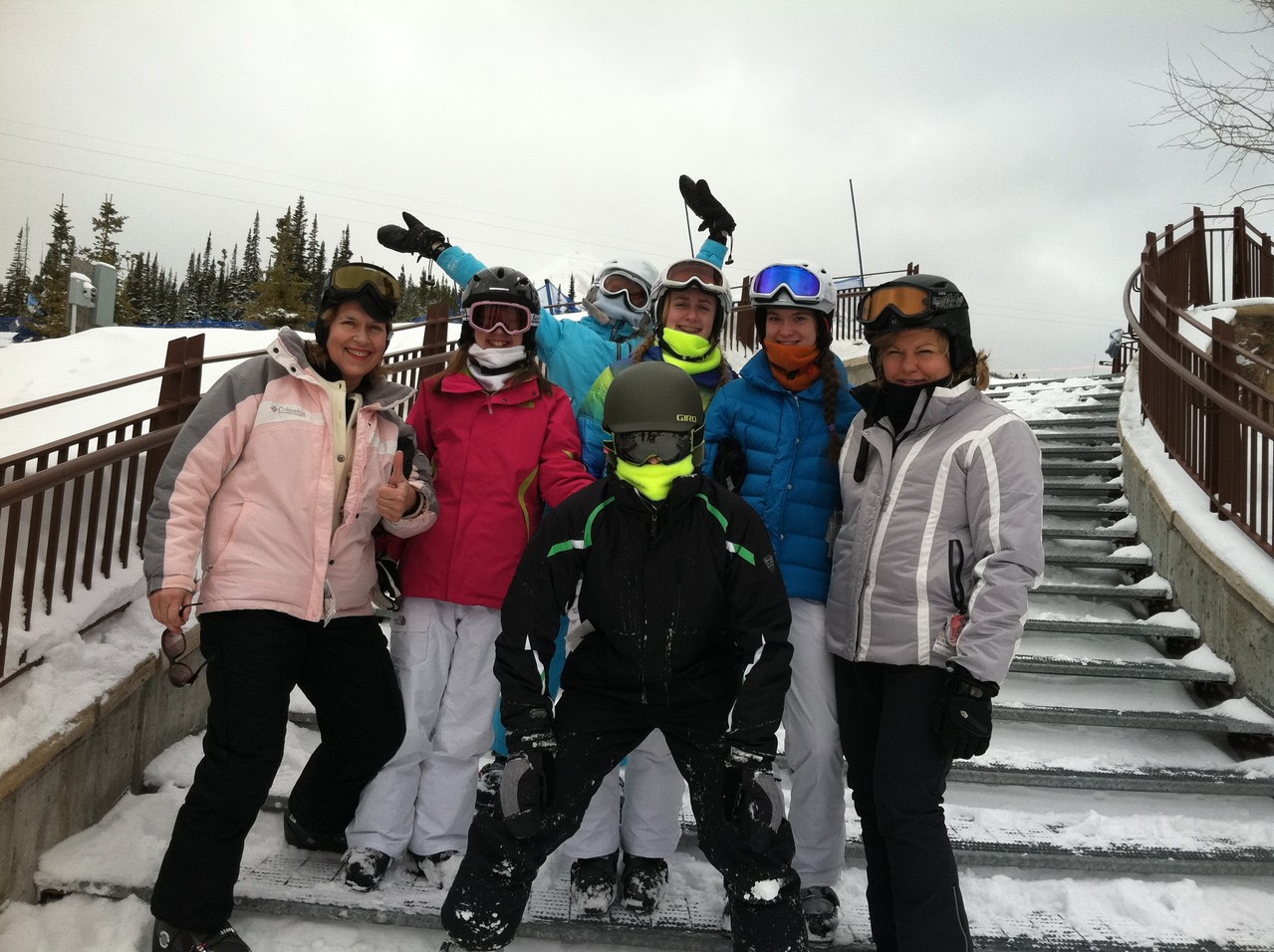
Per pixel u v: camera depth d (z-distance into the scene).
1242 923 2.21
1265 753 3.13
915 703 1.77
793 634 2.10
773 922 1.71
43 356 8.65
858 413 2.12
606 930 2.02
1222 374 3.98
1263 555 3.51
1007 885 2.37
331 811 2.24
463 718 2.22
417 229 2.84
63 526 2.62
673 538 1.78
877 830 1.92
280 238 36.78
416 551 2.25
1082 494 5.29
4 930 1.97
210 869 1.78
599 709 1.83
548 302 17.20
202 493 1.88
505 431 2.27
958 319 1.86
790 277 2.13
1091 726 3.36
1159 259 6.64
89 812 2.39
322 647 2.10
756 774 1.66
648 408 1.73
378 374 2.18
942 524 1.82
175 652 1.91
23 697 2.24
